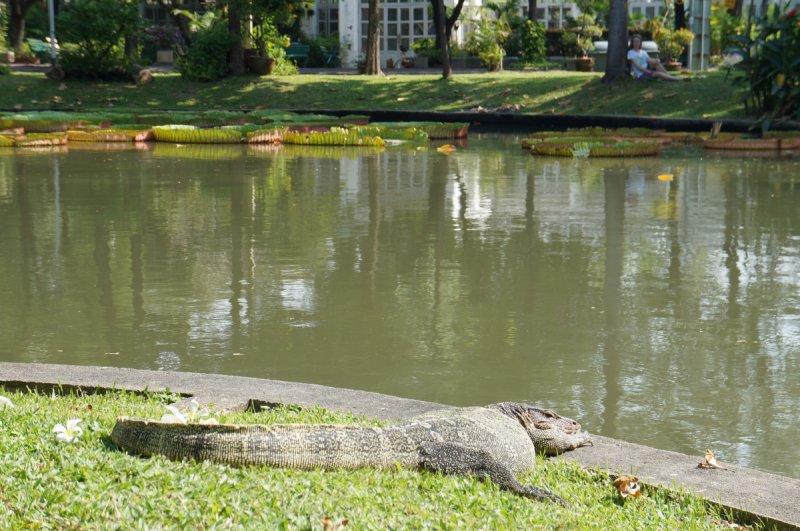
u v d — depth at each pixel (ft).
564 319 20.44
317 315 20.65
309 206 36.14
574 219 33.27
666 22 121.49
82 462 9.63
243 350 18.07
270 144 66.90
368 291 22.79
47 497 8.72
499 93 88.28
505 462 10.59
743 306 21.45
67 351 17.80
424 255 27.02
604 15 128.77
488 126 81.82
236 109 88.12
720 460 13.25
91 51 93.45
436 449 10.43
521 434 11.34
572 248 28.02
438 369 17.11
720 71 92.53
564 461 11.63
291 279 23.91
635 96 80.59
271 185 42.63
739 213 34.55
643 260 26.35
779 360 17.70
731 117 72.02
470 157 57.21
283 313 20.75
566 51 131.44
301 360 17.54
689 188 41.78
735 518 10.13
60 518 8.32
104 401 12.94
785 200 37.86
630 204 36.96
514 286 23.40
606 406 15.34
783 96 68.13
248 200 37.58
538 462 11.56
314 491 9.21
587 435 12.40
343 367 17.17
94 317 20.18
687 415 14.97
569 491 10.56
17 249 27.14
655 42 107.65
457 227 31.60
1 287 22.65
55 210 34.24
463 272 24.89
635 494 10.43
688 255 26.99
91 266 25.09
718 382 16.51
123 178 44.55
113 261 25.75
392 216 33.86
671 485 10.80
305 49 131.03
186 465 9.61
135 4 95.40
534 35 122.52
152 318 20.17
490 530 8.89
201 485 9.06
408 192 40.47
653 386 16.30
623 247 28.17
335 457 9.98
